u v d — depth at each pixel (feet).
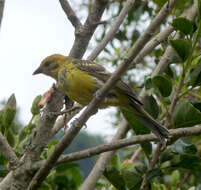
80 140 49.11
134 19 41.83
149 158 25.93
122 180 26.16
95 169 26.32
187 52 24.89
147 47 28.04
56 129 27.22
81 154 21.97
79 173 34.63
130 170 26.17
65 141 20.81
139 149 32.76
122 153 41.11
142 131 26.07
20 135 27.17
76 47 26.22
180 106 24.50
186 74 26.89
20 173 23.45
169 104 25.71
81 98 29.17
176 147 24.72
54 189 34.47
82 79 28.78
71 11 26.25
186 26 24.72
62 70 29.48
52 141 31.37
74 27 26.45
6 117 25.05
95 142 49.37
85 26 26.12
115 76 20.30
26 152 23.95
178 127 24.68
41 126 24.31
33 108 26.91
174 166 25.54
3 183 24.00
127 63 19.81
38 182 21.70
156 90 26.08
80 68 29.12
